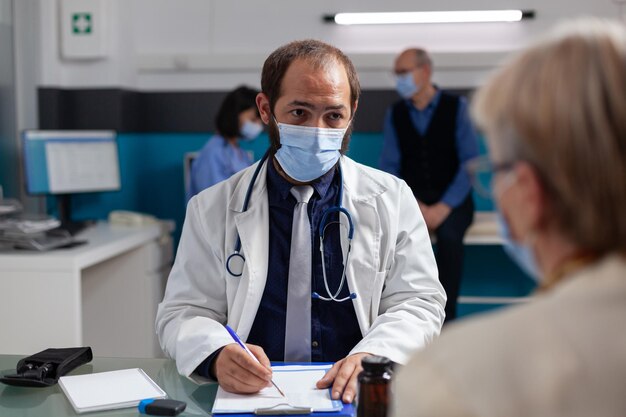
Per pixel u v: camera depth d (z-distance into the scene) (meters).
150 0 4.35
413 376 0.55
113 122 4.11
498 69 0.59
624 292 0.51
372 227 1.56
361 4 4.19
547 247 0.57
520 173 0.55
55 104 3.96
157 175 4.42
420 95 3.71
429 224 3.61
